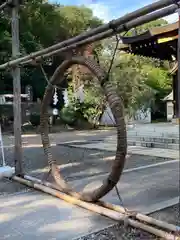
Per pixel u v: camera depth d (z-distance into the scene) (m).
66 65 4.14
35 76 19.00
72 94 17.83
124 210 3.38
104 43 16.19
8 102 18.05
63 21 19.41
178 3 2.56
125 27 3.09
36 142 11.21
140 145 9.35
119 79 17.20
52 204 3.81
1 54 14.73
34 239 2.84
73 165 6.46
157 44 8.45
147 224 3.08
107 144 9.97
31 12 17.44
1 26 15.09
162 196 4.13
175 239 2.67
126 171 5.70
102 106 17.47
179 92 2.63
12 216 3.43
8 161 7.18
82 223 3.20
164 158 7.09
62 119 17.75
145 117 19.31
